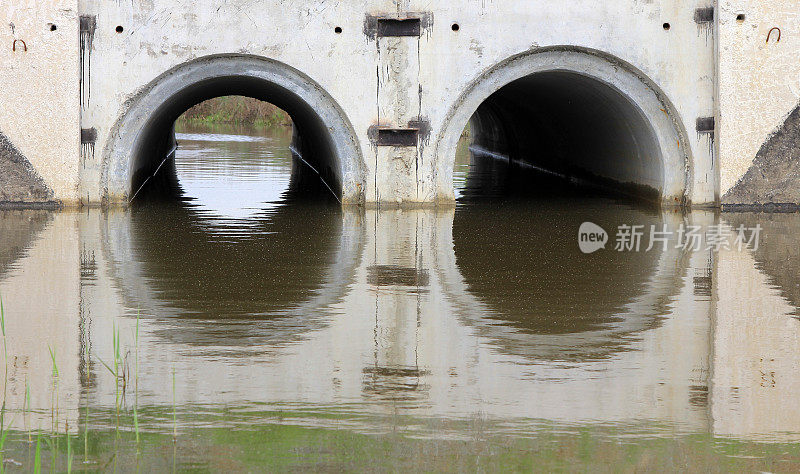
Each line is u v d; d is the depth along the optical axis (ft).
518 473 16.98
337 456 17.65
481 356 23.41
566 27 45.88
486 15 45.68
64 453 17.80
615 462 17.47
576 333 25.41
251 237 39.73
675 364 22.84
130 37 44.73
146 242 38.14
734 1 45.39
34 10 43.91
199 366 22.40
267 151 91.81
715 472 17.10
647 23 46.14
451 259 35.19
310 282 31.04
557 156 71.51
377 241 38.93
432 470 17.07
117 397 20.43
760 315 27.20
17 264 33.32
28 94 44.55
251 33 45.06
